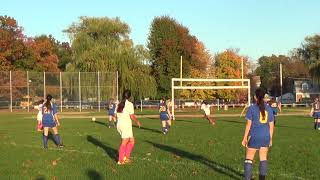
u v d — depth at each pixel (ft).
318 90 373.40
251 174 37.29
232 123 122.11
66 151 59.26
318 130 94.12
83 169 43.62
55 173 41.57
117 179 38.17
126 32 235.61
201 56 311.06
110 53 226.38
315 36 314.96
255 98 35.91
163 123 88.63
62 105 214.48
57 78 214.69
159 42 297.33
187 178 38.17
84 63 222.69
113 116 111.04
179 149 59.82
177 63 288.10
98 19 232.94
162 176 39.24
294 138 75.20
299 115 166.61
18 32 269.44
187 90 283.38
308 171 41.57
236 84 284.41
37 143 71.51
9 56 262.47
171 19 301.02
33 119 154.30
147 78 236.02
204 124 118.21
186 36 302.45
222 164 46.06
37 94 211.41
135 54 232.94
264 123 35.24
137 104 242.78
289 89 435.12
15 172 42.32
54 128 65.62
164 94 285.23
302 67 435.53
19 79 208.95
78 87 216.95
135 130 97.55
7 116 175.42
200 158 50.90
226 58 295.07
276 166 44.60
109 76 220.02
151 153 55.83
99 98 218.38
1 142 73.26
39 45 288.10
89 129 102.22
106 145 66.80
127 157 48.62
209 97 285.64
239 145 63.82
